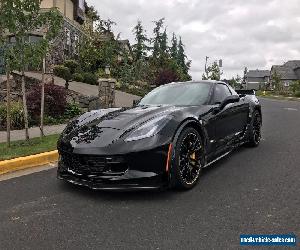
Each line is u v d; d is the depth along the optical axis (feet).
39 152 18.98
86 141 12.60
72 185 14.28
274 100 102.73
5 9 19.85
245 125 19.49
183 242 9.21
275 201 11.91
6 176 16.07
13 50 20.77
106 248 9.03
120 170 12.12
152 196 12.66
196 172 13.74
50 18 21.35
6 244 9.41
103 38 99.14
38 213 11.46
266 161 17.43
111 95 45.65
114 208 11.67
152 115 13.39
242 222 10.31
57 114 35.78
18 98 39.29
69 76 57.36
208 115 15.03
